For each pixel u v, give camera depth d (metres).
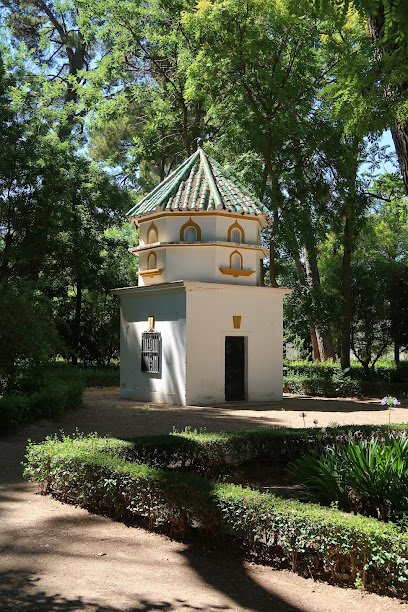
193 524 6.36
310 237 24.44
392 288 27.66
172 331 18.34
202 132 31.27
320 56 24.62
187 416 14.92
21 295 14.37
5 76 24.45
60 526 6.29
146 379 19.45
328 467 6.81
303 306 26.08
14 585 4.60
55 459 7.35
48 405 13.32
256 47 22.88
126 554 5.48
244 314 19.08
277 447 9.71
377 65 6.30
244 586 4.86
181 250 18.55
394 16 5.62
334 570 5.07
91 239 26.92
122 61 31.11
